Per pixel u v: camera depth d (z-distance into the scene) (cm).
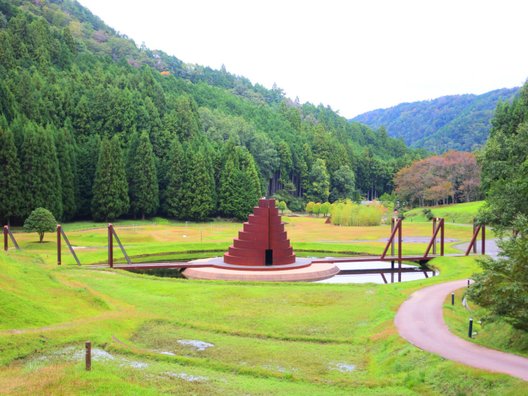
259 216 4909
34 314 2567
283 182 14350
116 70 14212
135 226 8788
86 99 10888
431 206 12019
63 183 8762
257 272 4688
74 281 3612
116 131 10812
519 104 9300
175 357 2231
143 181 9662
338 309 3334
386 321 2902
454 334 2583
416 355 2261
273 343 2617
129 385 1780
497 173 4862
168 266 4844
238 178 10575
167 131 11456
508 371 1969
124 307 3177
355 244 6694
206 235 7694
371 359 2405
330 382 2025
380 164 17612
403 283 4150
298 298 3634
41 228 5941
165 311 3177
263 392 1858
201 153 10319
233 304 3419
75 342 2325
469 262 5116
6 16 13612
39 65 11838
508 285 2248
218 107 16738
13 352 2106
